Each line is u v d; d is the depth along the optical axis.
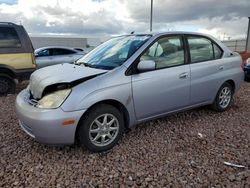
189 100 4.25
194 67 4.22
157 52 3.84
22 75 7.04
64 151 3.43
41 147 3.56
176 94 4.01
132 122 3.67
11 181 2.79
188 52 4.20
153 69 3.64
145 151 3.42
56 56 10.79
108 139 3.46
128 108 3.53
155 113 3.88
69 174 2.91
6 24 6.80
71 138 3.14
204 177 2.81
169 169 2.98
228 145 3.57
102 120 3.38
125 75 3.47
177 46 4.09
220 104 4.89
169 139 3.79
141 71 3.58
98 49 4.41
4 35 6.71
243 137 3.84
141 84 3.58
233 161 3.14
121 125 3.53
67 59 10.85
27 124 3.21
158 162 3.14
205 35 4.56
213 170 2.95
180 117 4.68
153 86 3.70
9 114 5.05
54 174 2.91
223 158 3.21
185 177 2.82
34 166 3.08
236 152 3.37
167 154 3.34
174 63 4.02
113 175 2.88
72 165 3.10
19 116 3.38
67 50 11.26
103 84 3.28
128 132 4.03
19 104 3.44
